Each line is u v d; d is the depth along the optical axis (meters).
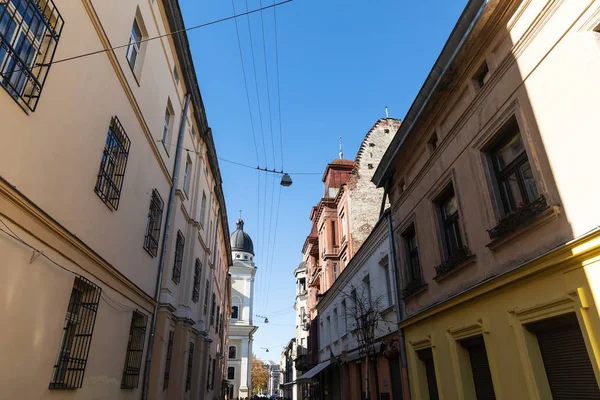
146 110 9.83
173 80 12.65
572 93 5.45
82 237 6.46
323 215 26.94
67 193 5.94
